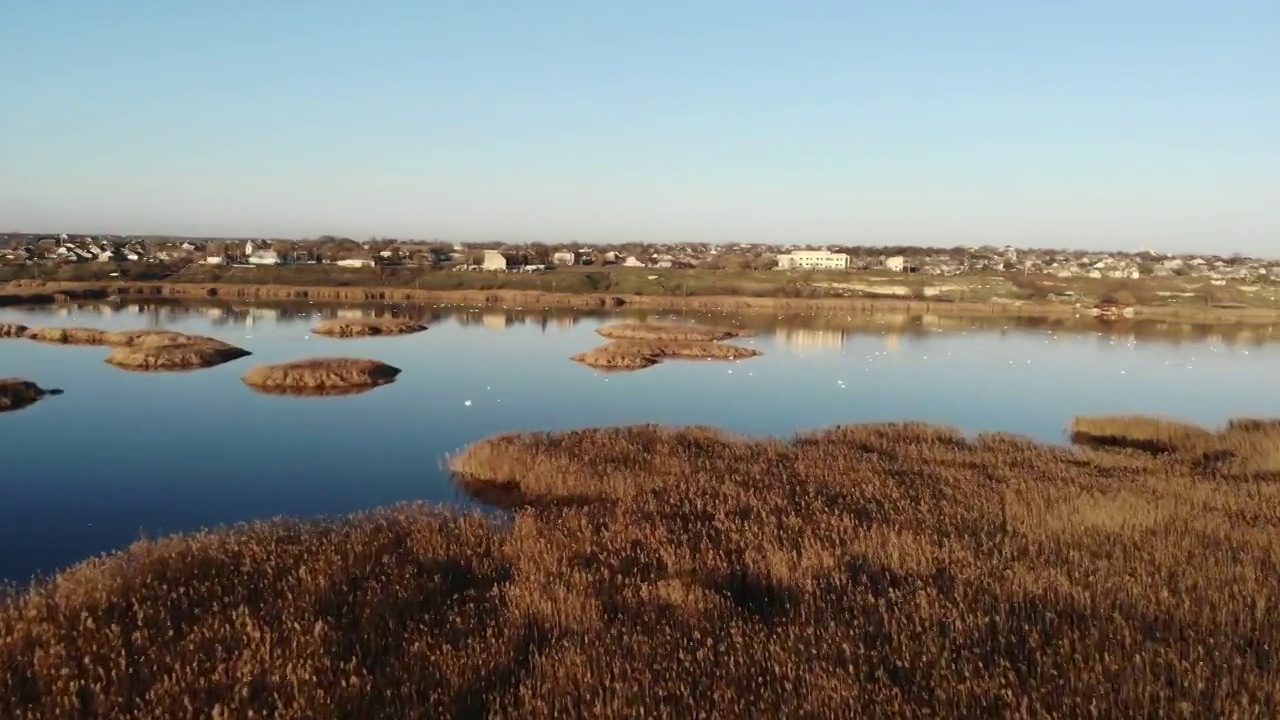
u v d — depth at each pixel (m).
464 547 14.24
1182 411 41.12
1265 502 17.59
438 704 8.41
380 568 12.95
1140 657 8.86
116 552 14.13
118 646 9.47
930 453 24.33
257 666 8.87
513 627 10.47
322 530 15.54
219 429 32.59
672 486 19.09
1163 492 18.27
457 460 25.81
